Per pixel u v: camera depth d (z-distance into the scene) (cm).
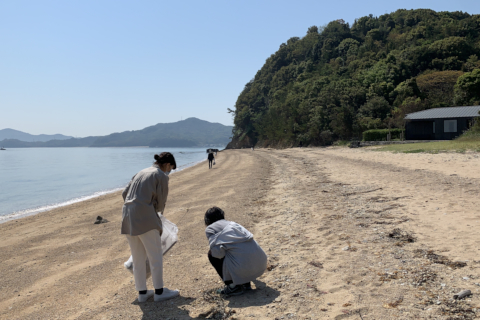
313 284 404
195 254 588
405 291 358
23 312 407
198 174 2608
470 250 457
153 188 384
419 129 4031
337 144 5831
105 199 1616
